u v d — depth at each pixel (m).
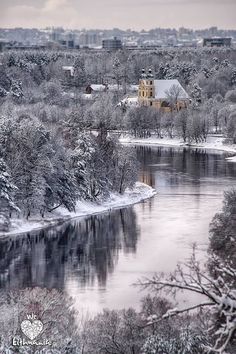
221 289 35.03
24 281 169.88
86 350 98.44
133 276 171.25
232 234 146.88
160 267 177.88
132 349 95.50
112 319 104.50
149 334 92.69
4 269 183.38
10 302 121.56
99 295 152.88
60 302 122.44
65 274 176.50
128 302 145.88
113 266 182.50
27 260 193.88
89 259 193.00
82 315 126.75
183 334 86.00
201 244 197.12
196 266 45.06
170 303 100.31
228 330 33.66
